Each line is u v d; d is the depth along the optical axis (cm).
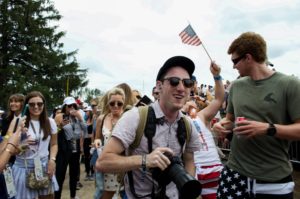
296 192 605
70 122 714
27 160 447
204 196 411
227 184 307
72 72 3416
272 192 282
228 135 314
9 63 3228
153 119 222
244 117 288
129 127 219
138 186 228
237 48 300
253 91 297
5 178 365
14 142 338
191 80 222
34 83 3123
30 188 443
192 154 251
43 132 459
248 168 292
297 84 278
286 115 284
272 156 285
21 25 3122
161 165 203
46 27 3359
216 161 412
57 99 3161
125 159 212
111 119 483
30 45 3266
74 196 696
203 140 407
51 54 3288
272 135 269
